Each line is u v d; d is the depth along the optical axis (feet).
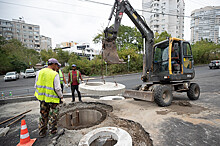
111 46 16.25
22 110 16.22
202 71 57.36
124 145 7.89
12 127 11.66
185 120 11.97
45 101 8.97
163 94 16.21
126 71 61.31
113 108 15.98
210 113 13.50
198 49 92.73
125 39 84.74
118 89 15.12
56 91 9.05
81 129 10.84
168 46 18.21
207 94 21.76
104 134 9.63
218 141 8.68
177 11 177.88
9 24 179.42
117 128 10.12
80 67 58.34
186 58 18.74
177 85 19.27
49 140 9.14
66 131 10.52
